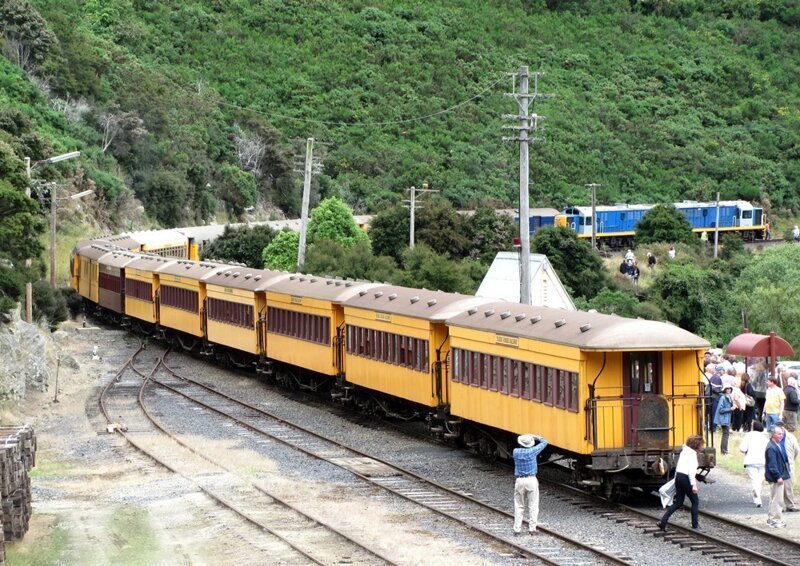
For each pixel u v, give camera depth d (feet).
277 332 125.49
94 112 309.42
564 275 220.43
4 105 265.75
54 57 317.42
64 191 255.09
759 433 67.46
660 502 69.21
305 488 75.15
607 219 319.88
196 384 130.21
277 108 402.11
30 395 119.96
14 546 60.95
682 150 438.40
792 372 85.40
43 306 178.29
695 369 68.74
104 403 116.16
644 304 199.31
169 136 332.19
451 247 227.40
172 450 90.33
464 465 82.84
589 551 56.70
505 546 58.54
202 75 409.90
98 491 76.79
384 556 56.08
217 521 66.28
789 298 158.92
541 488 74.18
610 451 66.59
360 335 103.86
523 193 123.54
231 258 241.96
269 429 100.07
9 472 61.00
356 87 427.33
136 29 410.52
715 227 335.88
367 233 234.58
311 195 344.49
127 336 183.52
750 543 57.77
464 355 83.15
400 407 101.76
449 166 379.96
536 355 72.43
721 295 209.46
